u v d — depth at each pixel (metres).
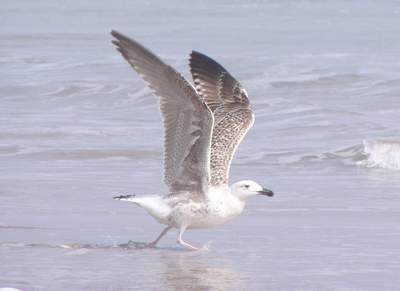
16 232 12.61
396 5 62.19
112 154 19.66
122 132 22.34
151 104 27.38
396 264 10.88
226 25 52.62
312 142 21.00
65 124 23.38
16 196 15.23
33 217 13.61
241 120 11.70
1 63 35.91
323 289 9.77
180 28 51.69
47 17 60.09
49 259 11.03
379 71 31.73
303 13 58.50
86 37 46.69
